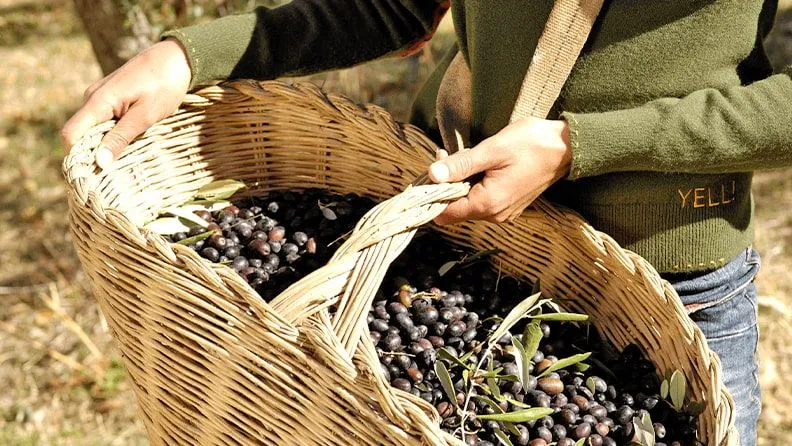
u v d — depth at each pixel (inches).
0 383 101.0
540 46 47.6
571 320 52.9
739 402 55.5
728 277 52.4
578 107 49.5
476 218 49.3
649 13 46.4
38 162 151.5
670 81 47.4
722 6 46.0
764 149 45.7
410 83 136.0
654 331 50.5
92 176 53.1
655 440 46.0
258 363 42.5
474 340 52.1
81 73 189.2
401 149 57.9
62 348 106.6
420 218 45.6
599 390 49.2
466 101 55.1
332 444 41.3
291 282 55.7
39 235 131.1
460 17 55.7
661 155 45.9
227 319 42.9
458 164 46.4
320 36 62.2
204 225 59.0
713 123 45.4
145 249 46.0
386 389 38.6
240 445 46.5
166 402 49.7
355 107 60.1
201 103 61.4
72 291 117.5
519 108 48.4
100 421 95.4
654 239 50.9
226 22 60.2
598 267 52.9
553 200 54.8
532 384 48.8
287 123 64.2
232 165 65.1
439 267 58.6
